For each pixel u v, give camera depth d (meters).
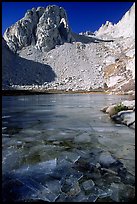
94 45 166.88
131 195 5.32
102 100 45.03
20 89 94.00
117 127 14.32
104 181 6.08
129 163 7.43
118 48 156.50
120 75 111.31
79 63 142.38
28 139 10.90
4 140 10.62
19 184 5.84
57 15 177.00
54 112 23.66
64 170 6.82
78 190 5.60
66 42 171.00
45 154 8.38
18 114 21.81
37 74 128.12
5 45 135.50
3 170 6.74
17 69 125.19
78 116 20.30
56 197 5.27
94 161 7.61
